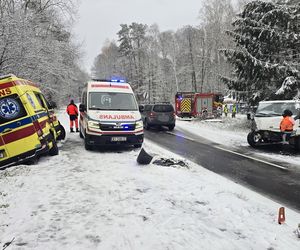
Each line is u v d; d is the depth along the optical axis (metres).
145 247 3.91
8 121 8.18
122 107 11.69
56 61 19.77
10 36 14.12
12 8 16.56
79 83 49.41
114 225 4.54
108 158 9.63
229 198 5.97
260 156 11.11
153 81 61.91
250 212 5.30
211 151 12.14
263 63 18.41
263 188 7.21
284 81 17.47
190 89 59.06
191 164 9.51
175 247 3.93
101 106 11.52
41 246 3.91
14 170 7.79
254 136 12.90
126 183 6.75
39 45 16.67
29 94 9.04
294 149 12.41
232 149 12.65
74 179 7.05
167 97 60.09
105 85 12.34
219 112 30.62
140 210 5.15
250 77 19.45
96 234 4.25
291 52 19.52
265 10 19.09
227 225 4.68
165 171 8.02
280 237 4.35
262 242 4.16
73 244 3.97
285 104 13.12
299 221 5.19
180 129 21.03
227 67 45.44
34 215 4.91
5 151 8.15
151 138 16.23
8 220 4.73
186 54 58.94
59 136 13.85
